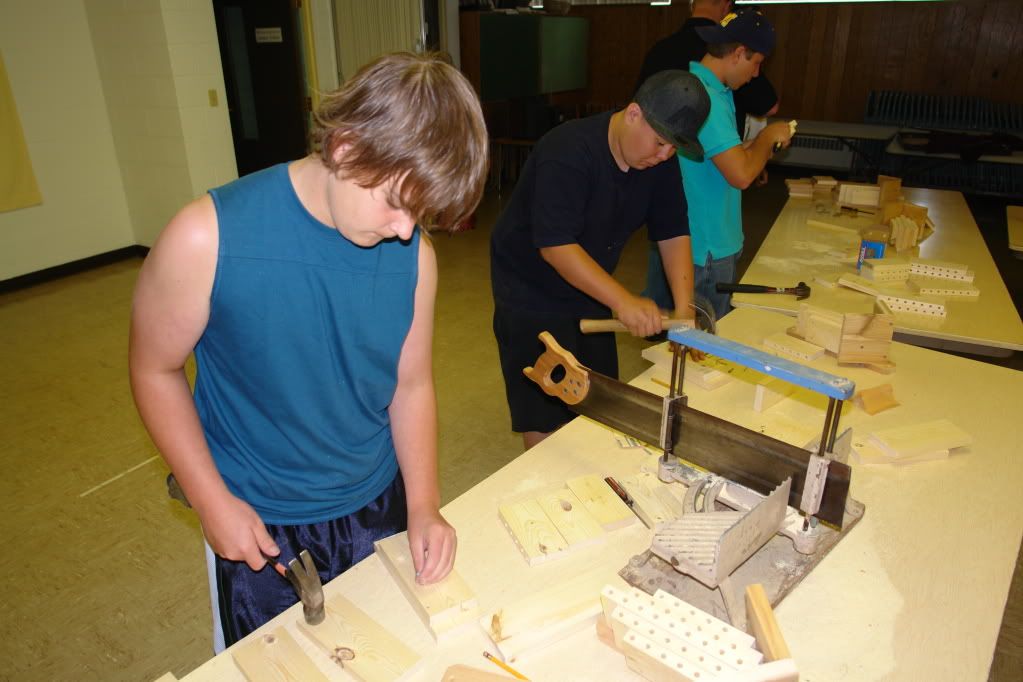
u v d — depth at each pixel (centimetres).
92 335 380
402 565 104
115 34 448
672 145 157
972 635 95
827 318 179
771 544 107
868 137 571
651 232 198
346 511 118
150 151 472
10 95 423
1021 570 217
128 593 208
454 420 303
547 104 677
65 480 258
